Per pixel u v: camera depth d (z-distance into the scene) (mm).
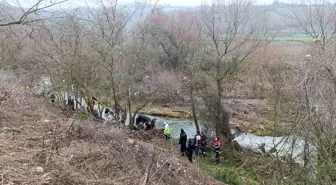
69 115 15336
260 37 25578
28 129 9602
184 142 19531
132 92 27797
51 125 10180
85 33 22781
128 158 9352
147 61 29234
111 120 23719
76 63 23359
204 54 25703
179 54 27797
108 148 9203
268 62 25516
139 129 25578
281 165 11289
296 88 10891
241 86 27953
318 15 21875
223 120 24125
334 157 9492
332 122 9406
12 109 10875
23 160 7574
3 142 8359
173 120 31406
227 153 21547
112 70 23438
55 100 25047
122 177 8055
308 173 10562
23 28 13734
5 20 11570
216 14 24844
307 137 10297
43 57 23594
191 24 28453
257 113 26109
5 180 6547
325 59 10414
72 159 8242
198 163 18547
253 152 21438
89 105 23922
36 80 26438
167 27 30109
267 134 22734
